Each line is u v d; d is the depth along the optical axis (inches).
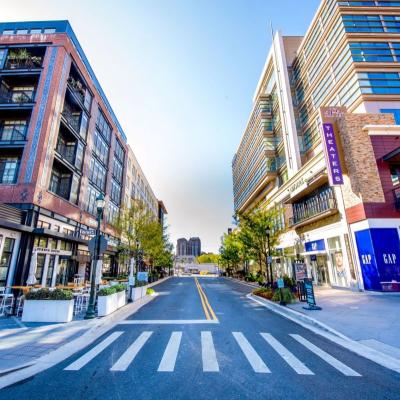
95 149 1096.2
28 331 305.4
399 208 677.9
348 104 1027.3
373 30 1058.1
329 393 160.4
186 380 178.4
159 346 254.4
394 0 1112.8
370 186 708.0
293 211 1152.8
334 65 1122.7
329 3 1170.6
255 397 155.3
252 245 803.4
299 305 482.9
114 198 1344.7
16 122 784.9
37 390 164.1
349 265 738.8
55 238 727.1
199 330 318.0
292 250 1148.5
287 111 1422.2
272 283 650.8
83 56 1031.6
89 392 161.5
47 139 714.2
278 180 1526.8
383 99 953.5
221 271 2908.5
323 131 799.7
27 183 656.4
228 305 528.4
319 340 275.0
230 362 211.5
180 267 4409.5
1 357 221.9
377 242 658.2
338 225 799.7
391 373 190.7
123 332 310.0
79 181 923.4
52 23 953.5
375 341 263.0
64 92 811.4
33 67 822.5
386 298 550.9
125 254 995.3
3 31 953.5
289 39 1583.4
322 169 889.5
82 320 364.8
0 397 154.9
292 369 197.3
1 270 558.9
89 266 973.8
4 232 565.6
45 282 689.6
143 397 155.2
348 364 207.6
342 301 524.1
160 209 2839.6
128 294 594.2
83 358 221.3
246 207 2209.6
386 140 754.2
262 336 290.7
